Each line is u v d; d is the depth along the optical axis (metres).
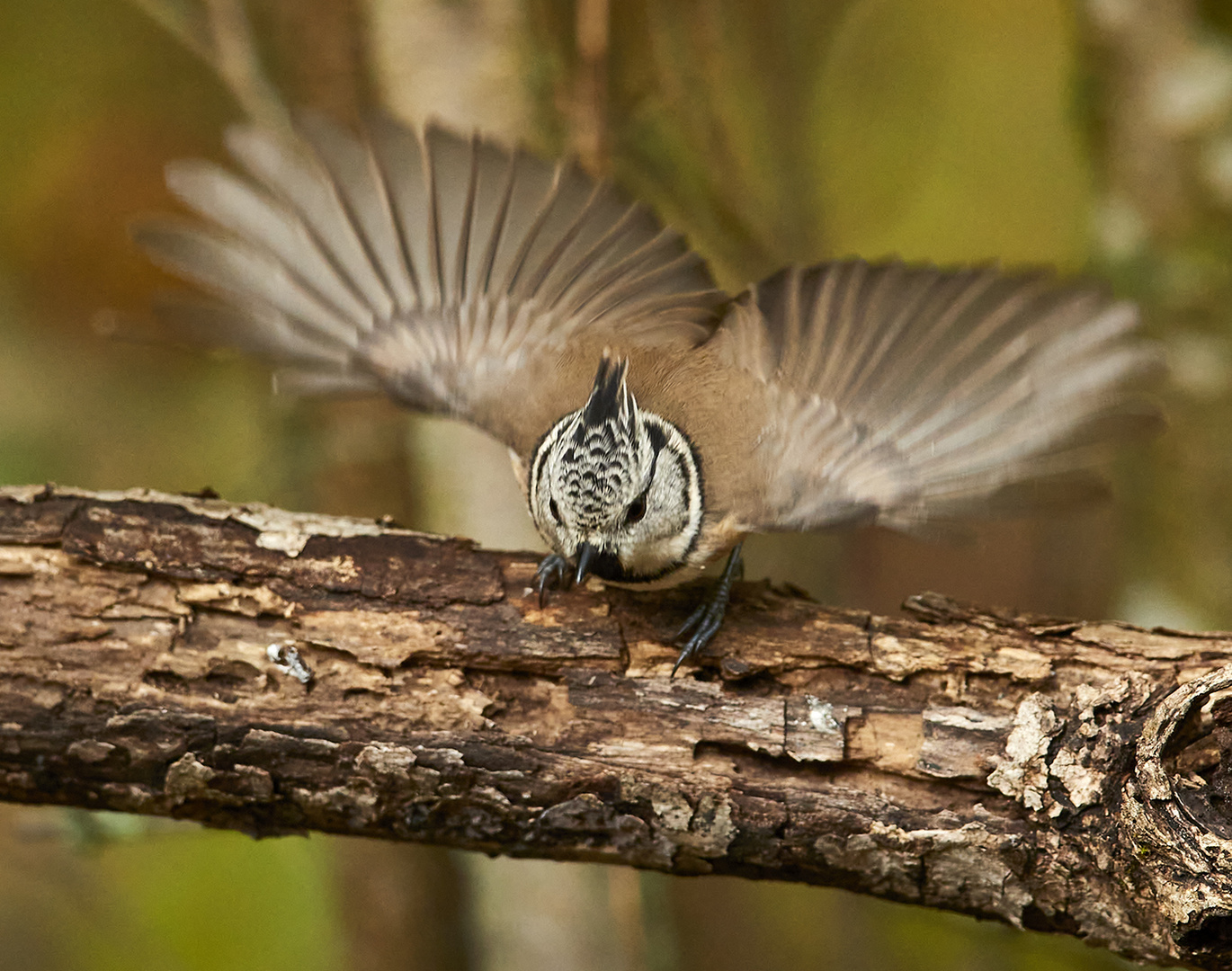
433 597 7.40
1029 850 6.77
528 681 7.32
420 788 7.11
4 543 7.34
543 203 8.54
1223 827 6.52
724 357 8.37
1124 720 6.82
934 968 13.55
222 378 16.19
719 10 12.20
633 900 11.77
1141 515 11.39
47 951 12.96
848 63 15.38
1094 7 11.06
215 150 16.44
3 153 16.61
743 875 7.22
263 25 12.31
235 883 13.30
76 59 16.36
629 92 11.93
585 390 8.45
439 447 11.79
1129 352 7.61
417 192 8.48
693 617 7.45
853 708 7.14
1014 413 7.76
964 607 7.43
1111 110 11.12
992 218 16.12
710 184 12.27
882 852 6.90
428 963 12.62
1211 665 6.96
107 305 16.98
